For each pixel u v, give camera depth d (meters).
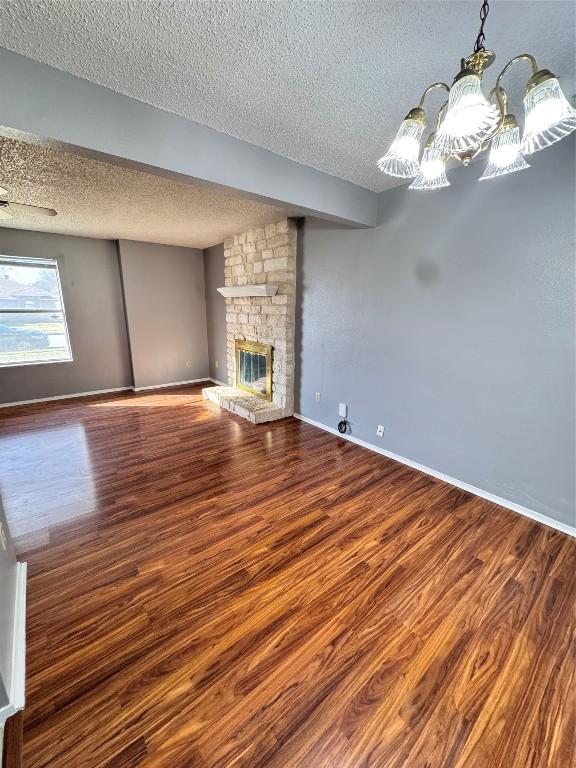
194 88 1.55
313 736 1.15
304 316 3.96
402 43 1.29
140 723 1.18
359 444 3.54
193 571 1.86
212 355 6.36
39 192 2.85
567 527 2.19
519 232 2.18
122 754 1.10
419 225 2.70
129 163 1.70
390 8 1.13
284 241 3.83
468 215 2.40
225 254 4.99
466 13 1.15
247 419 4.25
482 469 2.58
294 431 3.89
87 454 3.29
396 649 1.45
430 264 2.68
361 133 1.95
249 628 1.54
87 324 5.25
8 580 1.55
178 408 4.72
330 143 2.07
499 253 2.29
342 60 1.38
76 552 2.00
